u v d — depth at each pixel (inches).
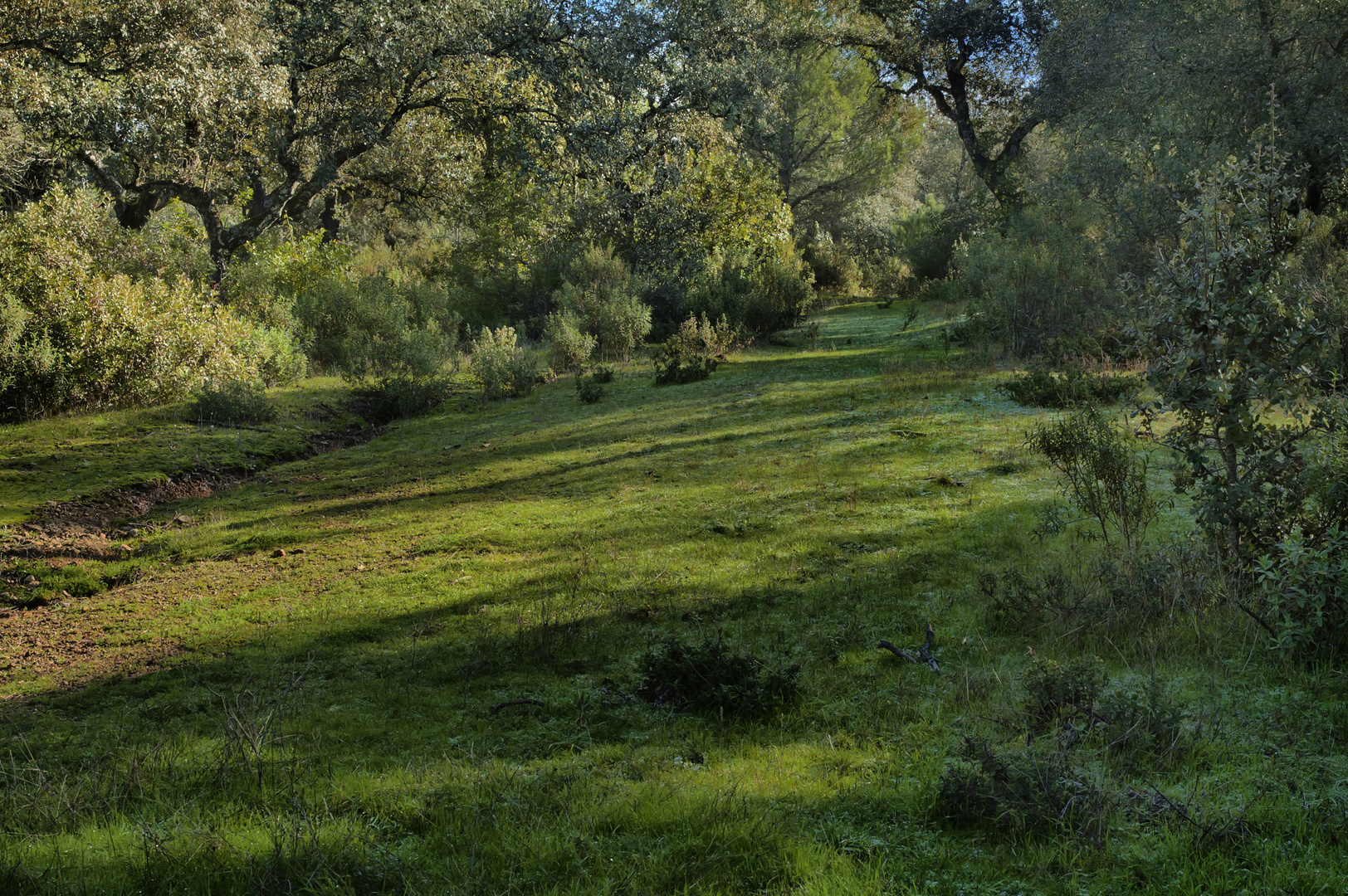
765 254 1117.1
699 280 1031.6
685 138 1106.1
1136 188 665.0
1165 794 135.8
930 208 1690.5
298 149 957.2
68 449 510.0
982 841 130.1
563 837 134.6
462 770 166.2
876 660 212.7
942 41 1206.3
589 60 948.0
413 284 1045.8
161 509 439.2
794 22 1296.8
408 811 149.8
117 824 150.6
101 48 663.8
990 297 724.0
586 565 303.6
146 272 722.2
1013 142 1229.1
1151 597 219.8
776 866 123.9
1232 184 229.3
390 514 403.5
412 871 127.0
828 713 187.3
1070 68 943.7
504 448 534.3
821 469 407.5
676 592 272.1
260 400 614.2
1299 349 217.3
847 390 605.9
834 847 129.6
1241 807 129.6
